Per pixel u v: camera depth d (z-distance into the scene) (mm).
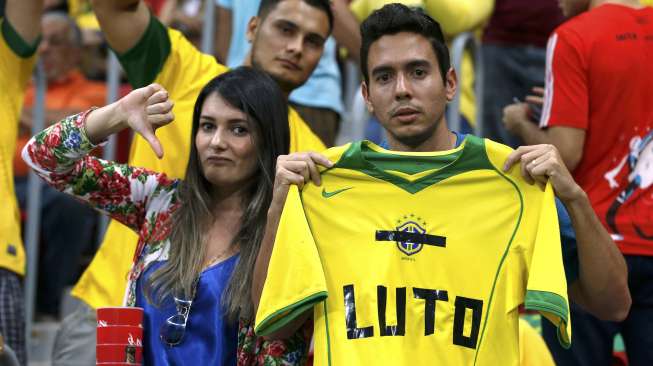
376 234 6246
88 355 8664
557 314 5770
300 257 6059
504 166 6176
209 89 6922
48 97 12188
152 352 6461
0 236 8289
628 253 7742
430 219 6246
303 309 6020
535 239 6035
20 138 11852
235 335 6426
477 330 6086
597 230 6113
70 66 12375
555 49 8047
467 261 6168
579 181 8070
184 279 6512
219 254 6668
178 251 6617
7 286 8273
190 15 12938
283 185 6227
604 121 7941
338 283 6203
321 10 8500
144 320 6520
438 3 10297
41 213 11344
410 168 6281
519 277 6062
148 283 6555
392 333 6109
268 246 6250
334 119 10367
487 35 10703
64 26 12258
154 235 6773
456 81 6832
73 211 11344
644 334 7781
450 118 9609
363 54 6691
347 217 6281
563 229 6379
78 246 11383
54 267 11328
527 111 8469
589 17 8078
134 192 6887
